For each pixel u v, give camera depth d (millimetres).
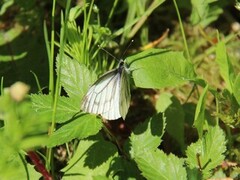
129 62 303
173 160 269
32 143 198
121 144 353
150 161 271
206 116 333
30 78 362
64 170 293
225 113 310
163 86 297
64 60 293
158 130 296
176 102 338
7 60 371
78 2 375
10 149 210
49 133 277
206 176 276
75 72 292
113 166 290
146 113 383
